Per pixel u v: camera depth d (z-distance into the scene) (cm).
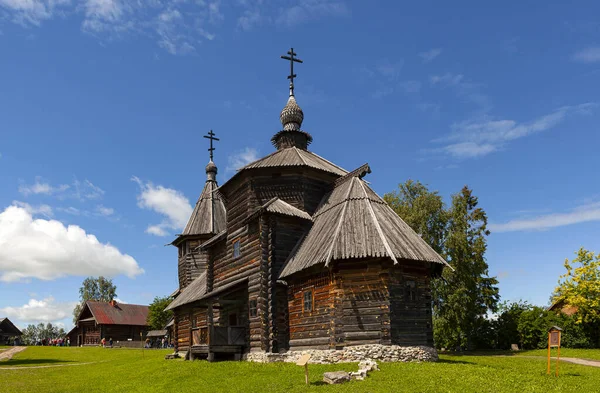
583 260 4341
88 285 10775
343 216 2384
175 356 3431
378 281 2162
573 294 4278
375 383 1614
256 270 2588
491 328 4869
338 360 2102
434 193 4606
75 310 10581
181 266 4519
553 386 1638
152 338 7288
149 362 3016
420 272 2291
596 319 4250
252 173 2850
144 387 2058
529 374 1875
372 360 1958
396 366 1903
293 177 2830
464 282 4331
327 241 2292
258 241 2617
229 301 2622
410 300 2216
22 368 3475
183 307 3341
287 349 2402
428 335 2238
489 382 1641
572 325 4341
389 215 2467
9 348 5784
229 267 2953
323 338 2214
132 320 7812
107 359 4128
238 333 2588
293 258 2455
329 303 2209
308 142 3378
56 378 2830
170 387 1944
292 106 3294
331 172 2894
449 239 4388
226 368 2189
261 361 2353
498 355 3672
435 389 1528
